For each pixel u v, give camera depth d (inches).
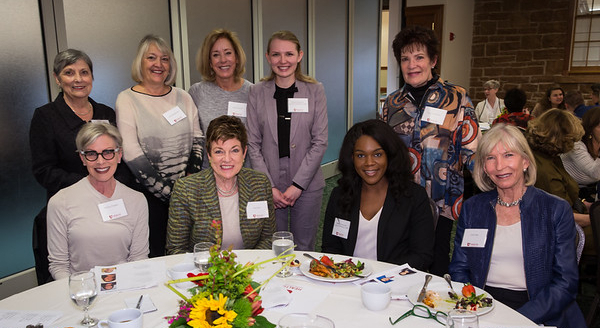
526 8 358.0
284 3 205.0
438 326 50.3
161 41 102.4
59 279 70.7
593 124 128.7
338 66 252.7
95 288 53.4
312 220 113.0
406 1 323.6
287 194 106.5
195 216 82.1
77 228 76.2
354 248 82.0
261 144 112.1
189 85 159.3
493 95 279.6
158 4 146.3
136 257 81.1
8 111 112.4
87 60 94.5
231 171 80.4
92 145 75.3
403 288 60.0
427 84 98.6
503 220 73.3
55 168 93.7
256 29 188.5
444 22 322.0
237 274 44.9
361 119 286.5
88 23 125.8
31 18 114.2
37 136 92.9
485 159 72.4
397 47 99.8
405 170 81.0
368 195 83.0
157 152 102.7
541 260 69.4
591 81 342.3
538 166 105.0
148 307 55.5
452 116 95.3
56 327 51.4
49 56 117.7
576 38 348.2
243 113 114.7
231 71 112.9
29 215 120.6
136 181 101.6
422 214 80.8
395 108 102.5
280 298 57.3
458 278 74.7
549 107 243.1
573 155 132.0
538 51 360.2
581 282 124.0
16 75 112.9
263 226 87.1
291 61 105.3
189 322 41.2
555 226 69.0
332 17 241.4
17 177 116.5
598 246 80.0
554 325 65.9
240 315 42.6
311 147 110.7
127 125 100.0
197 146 110.1
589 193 134.9
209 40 111.9
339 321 51.9
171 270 64.2
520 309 64.9
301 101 108.4
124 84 137.8
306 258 71.4
